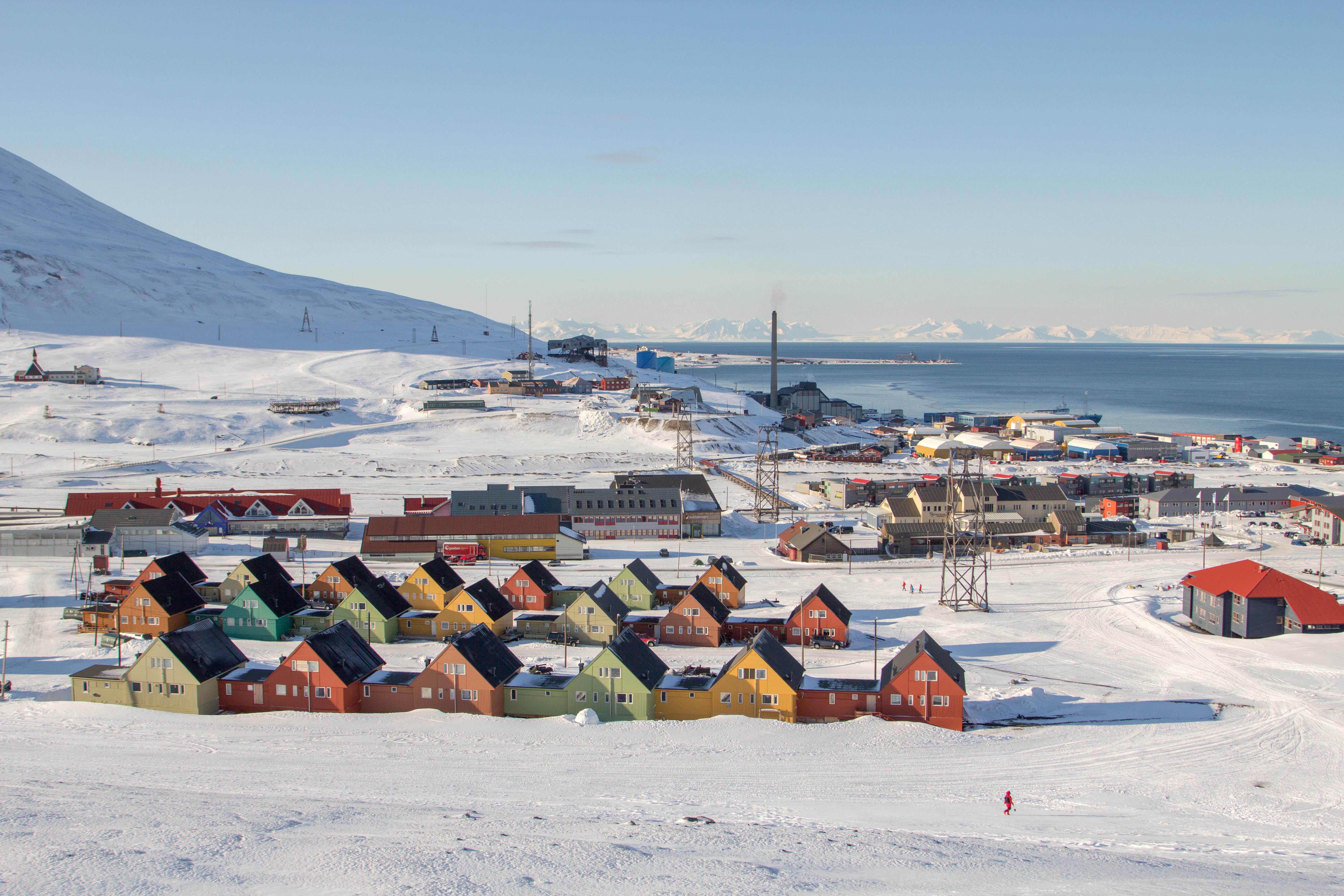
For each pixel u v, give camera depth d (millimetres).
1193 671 68688
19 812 40125
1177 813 45531
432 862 35312
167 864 34719
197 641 61031
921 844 39562
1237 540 117812
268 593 76312
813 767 50625
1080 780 49750
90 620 75500
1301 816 45500
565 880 33906
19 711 57438
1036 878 35250
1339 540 115750
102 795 43156
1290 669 68750
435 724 56906
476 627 63969
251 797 44031
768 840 39594
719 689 59688
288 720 57344
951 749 53844
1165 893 33562
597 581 93750
